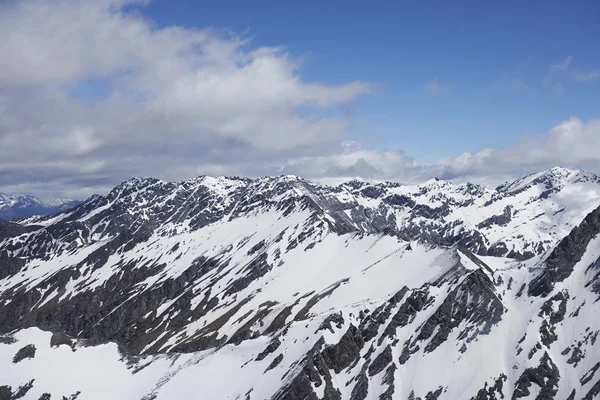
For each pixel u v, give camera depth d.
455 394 159.75
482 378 161.38
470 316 183.00
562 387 152.88
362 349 190.50
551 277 185.75
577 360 158.12
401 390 169.00
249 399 183.88
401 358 180.50
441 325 184.00
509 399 154.25
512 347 167.62
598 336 160.62
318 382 176.75
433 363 173.38
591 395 145.75
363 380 176.50
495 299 184.62
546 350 162.50
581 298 176.25
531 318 174.00
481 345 172.38
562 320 172.38
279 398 174.38
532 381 155.62
